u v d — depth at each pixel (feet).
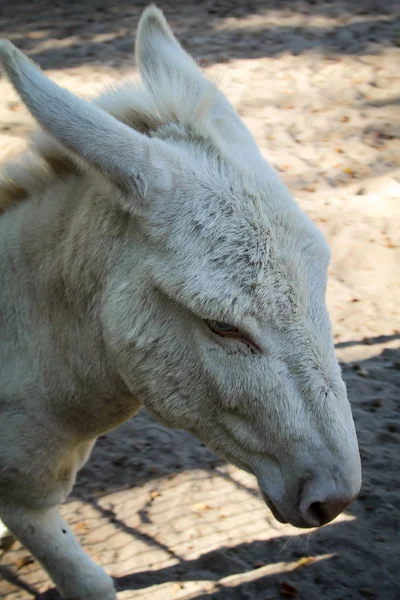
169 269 5.52
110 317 5.78
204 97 5.79
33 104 5.36
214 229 5.46
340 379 5.51
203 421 5.74
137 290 5.66
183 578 7.11
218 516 7.60
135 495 7.84
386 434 8.23
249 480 7.94
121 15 19.99
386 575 7.04
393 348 9.41
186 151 5.65
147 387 5.78
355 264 10.89
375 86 15.93
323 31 18.38
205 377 5.60
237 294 5.39
